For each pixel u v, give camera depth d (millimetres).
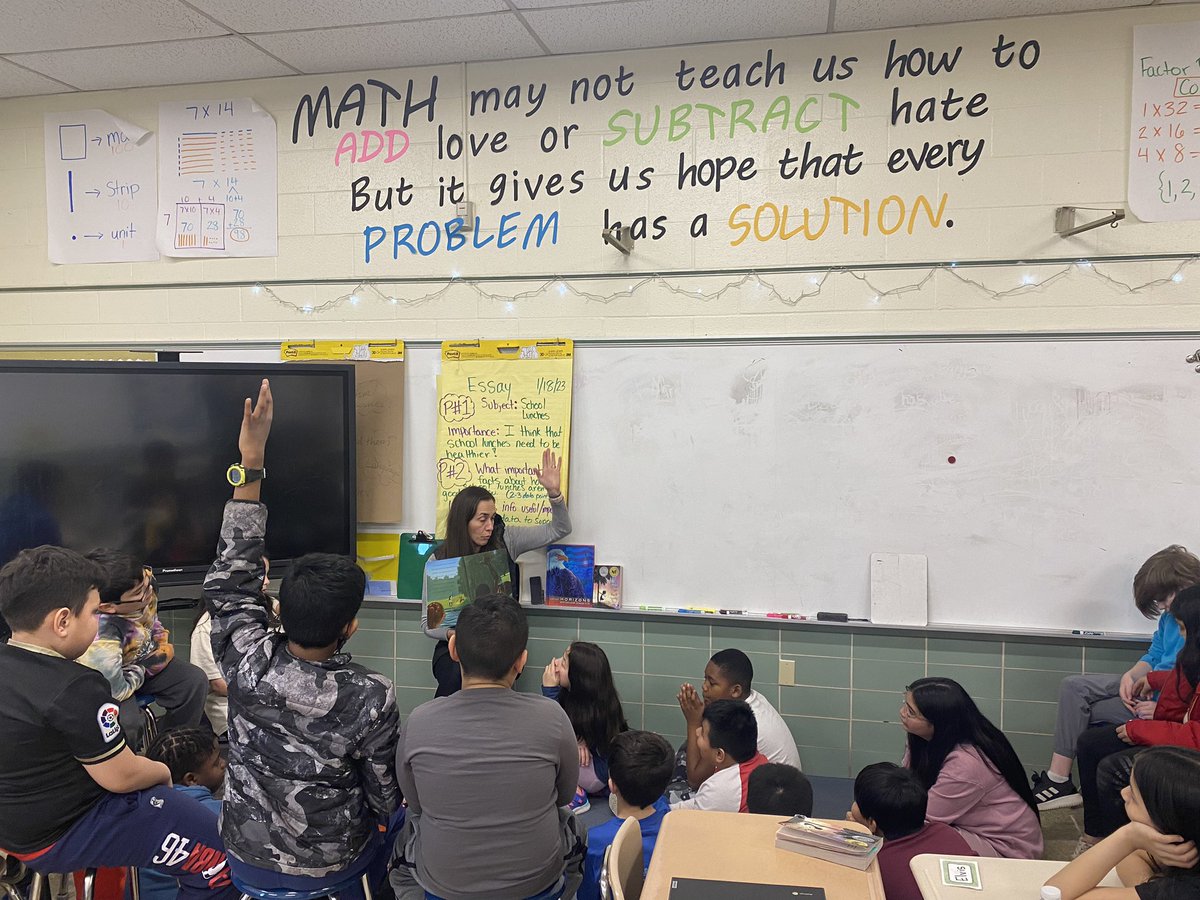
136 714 2641
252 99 3861
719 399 3514
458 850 1672
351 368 3621
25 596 1898
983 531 3330
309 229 3857
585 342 3619
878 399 3387
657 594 3594
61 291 4078
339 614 1729
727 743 2453
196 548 3494
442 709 1736
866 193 3383
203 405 3467
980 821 2318
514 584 3572
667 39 3441
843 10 3172
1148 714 2699
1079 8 3160
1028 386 3279
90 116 4000
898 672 3373
